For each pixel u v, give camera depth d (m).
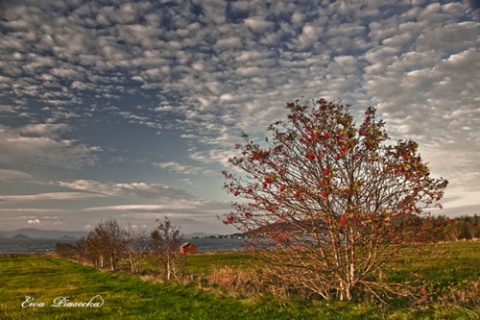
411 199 12.39
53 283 25.64
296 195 12.56
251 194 13.67
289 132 13.72
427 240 12.31
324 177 12.11
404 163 12.01
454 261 24.05
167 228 25.16
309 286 14.21
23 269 41.78
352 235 12.98
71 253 68.12
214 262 40.38
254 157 13.46
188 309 13.70
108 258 39.75
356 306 12.10
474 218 49.84
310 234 13.61
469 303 11.51
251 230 14.00
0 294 20.28
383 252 13.02
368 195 12.73
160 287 19.34
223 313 12.47
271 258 14.08
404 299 13.43
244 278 18.28
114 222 37.00
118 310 14.09
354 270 13.26
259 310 12.47
